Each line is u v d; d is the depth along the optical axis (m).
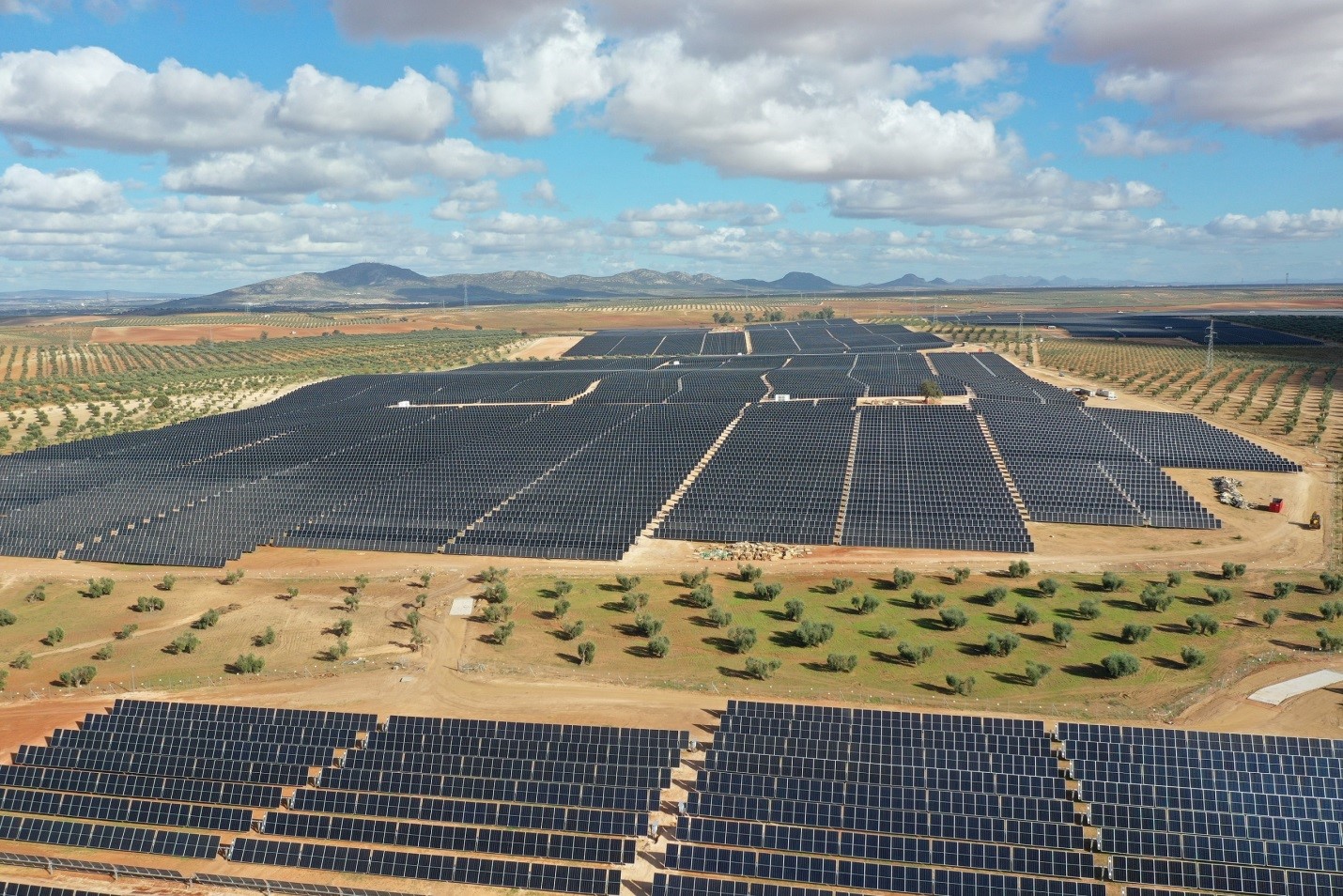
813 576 108.44
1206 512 122.88
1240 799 62.59
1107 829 59.50
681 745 72.06
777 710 74.12
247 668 87.69
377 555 119.44
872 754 69.00
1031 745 68.62
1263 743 66.75
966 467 143.00
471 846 61.62
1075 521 123.69
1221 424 184.38
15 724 79.81
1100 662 85.31
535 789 66.00
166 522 130.75
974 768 67.44
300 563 117.69
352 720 74.94
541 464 155.62
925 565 110.31
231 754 72.56
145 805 66.25
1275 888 55.19
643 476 144.88
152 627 99.44
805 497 130.62
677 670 86.25
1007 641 86.56
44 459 171.00
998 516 121.56
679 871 59.19
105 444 184.12
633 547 119.06
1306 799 62.00
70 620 102.38
